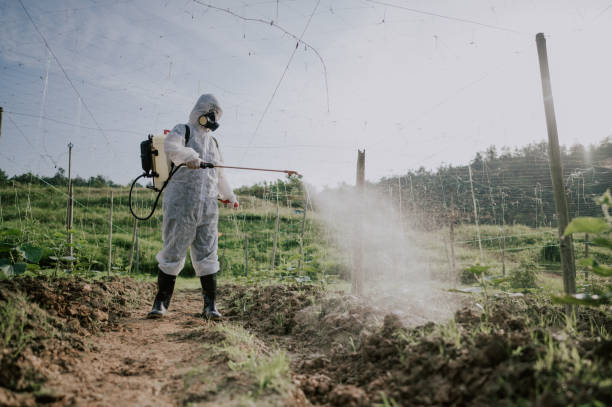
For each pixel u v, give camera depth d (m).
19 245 3.44
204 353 2.31
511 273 6.05
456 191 11.54
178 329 3.04
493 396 1.44
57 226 11.12
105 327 2.93
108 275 5.56
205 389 1.77
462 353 1.71
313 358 2.42
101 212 13.92
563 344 1.63
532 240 11.33
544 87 2.53
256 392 1.70
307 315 3.21
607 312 2.42
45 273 4.37
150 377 1.97
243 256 10.48
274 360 2.03
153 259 9.84
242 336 2.60
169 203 3.30
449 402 1.50
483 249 10.87
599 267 1.84
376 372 1.92
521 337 1.70
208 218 3.47
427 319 2.54
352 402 1.66
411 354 1.90
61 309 2.75
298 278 4.83
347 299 3.30
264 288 4.68
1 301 2.28
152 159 3.38
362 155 3.84
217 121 3.57
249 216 13.84
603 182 9.00
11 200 10.98
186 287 6.23
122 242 10.77
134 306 3.94
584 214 8.96
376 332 2.37
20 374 1.74
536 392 1.37
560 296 1.85
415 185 11.48
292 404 1.61
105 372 2.02
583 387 1.35
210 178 3.47
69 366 1.98
